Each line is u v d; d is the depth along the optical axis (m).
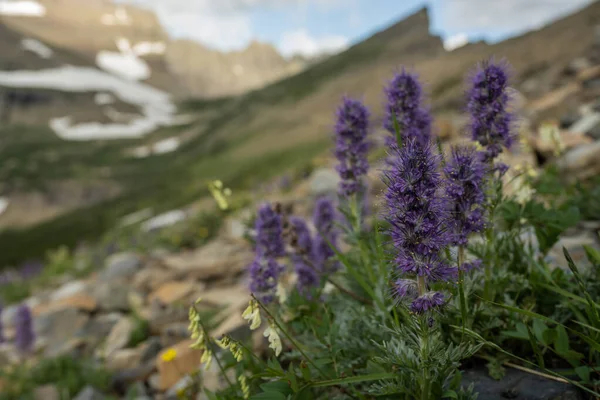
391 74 3.14
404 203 2.03
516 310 2.41
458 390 2.42
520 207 3.20
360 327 3.09
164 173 149.38
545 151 6.46
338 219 4.36
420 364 2.22
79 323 8.66
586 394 2.51
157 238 14.97
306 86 178.38
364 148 3.29
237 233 10.84
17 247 85.88
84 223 96.25
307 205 11.28
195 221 13.74
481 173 2.45
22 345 7.76
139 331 7.48
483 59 2.89
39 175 164.88
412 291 2.13
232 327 4.72
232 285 8.78
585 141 7.55
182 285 8.66
